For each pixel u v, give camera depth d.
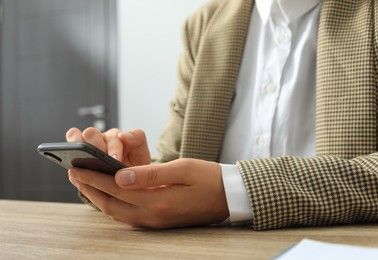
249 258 0.37
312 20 0.88
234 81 0.91
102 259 0.38
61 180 2.92
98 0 2.82
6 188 3.03
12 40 3.05
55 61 2.94
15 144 3.03
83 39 2.86
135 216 0.51
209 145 0.90
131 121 2.58
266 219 0.49
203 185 0.50
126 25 2.60
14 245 0.45
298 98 0.87
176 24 2.47
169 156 0.96
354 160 0.55
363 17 0.76
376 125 0.71
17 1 3.05
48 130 2.95
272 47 0.91
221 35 0.93
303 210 0.49
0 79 3.07
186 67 1.02
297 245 0.37
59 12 2.93
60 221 0.61
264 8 0.91
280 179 0.50
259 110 0.90
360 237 0.44
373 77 0.72
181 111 0.99
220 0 1.00
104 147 0.65
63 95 2.91
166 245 0.43
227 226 0.53
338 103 0.73
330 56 0.76
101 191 0.53
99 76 2.82
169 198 0.49
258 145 0.89
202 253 0.39
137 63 2.57
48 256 0.40
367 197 0.51
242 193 0.50
